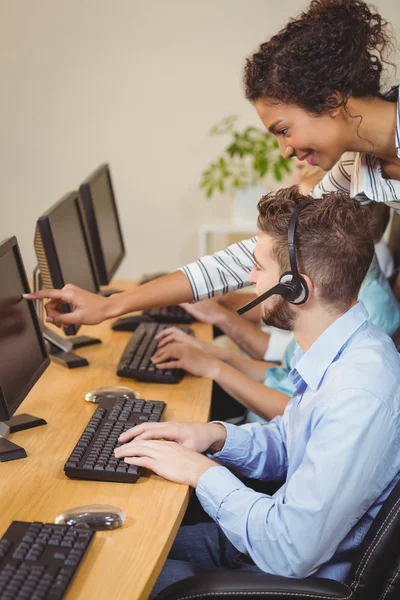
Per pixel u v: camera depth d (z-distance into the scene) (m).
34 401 1.79
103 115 3.74
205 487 1.39
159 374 1.93
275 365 2.23
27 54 3.67
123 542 1.23
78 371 2.00
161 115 3.73
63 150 3.79
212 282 1.95
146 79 3.68
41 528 1.21
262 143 3.47
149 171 3.80
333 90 1.47
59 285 1.96
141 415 1.66
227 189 3.79
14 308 1.66
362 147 1.57
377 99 1.54
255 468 1.62
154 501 1.36
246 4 3.57
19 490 1.38
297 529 1.26
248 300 2.66
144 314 2.45
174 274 1.95
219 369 1.97
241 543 1.34
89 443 1.52
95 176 2.59
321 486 1.25
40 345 1.79
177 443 1.54
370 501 1.31
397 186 1.68
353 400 1.28
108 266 2.63
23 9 3.61
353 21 1.47
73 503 1.34
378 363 1.32
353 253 1.34
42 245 1.96
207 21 3.60
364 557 1.29
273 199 1.41
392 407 1.29
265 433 1.64
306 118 1.51
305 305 1.38
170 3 3.58
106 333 2.32
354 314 1.39
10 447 1.52
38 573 1.10
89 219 2.46
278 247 1.38
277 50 1.50
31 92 3.72
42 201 3.86
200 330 2.41
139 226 3.89
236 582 1.26
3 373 1.54
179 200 3.84
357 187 1.73
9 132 3.77
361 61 1.47
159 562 1.19
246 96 1.59
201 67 3.65
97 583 1.12
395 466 1.32
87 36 3.64
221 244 3.89
